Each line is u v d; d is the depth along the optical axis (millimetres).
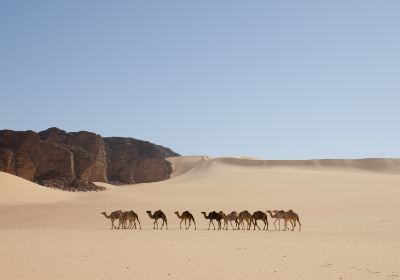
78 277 15227
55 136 107750
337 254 20891
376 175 102000
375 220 43531
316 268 17188
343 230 34156
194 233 31641
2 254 20422
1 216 46750
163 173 131875
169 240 26781
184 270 16656
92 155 102125
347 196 70250
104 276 15422
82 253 20922
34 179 90125
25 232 31688
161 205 59125
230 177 101250
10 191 62281
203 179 101750
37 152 92625
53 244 24312
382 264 18094
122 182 123938
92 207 55844
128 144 132750
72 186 90812
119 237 28375
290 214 33969
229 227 39031
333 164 126688
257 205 60844
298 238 28219
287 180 93875
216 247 23500
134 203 60750
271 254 20875
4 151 84500
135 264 17922
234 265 17797
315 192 76000
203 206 58875
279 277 15453
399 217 47094
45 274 15727
